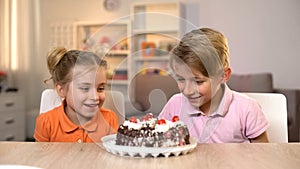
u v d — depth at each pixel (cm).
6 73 448
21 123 412
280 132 125
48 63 117
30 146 87
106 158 76
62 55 109
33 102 475
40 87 482
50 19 490
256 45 433
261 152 81
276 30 427
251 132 118
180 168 70
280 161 74
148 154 76
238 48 438
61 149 84
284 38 426
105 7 477
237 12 436
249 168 70
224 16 440
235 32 438
